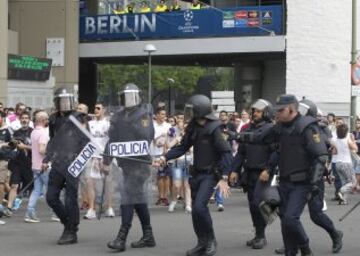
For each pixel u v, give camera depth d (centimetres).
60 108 1315
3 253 1223
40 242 1333
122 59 4159
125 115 1256
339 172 2036
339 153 2028
